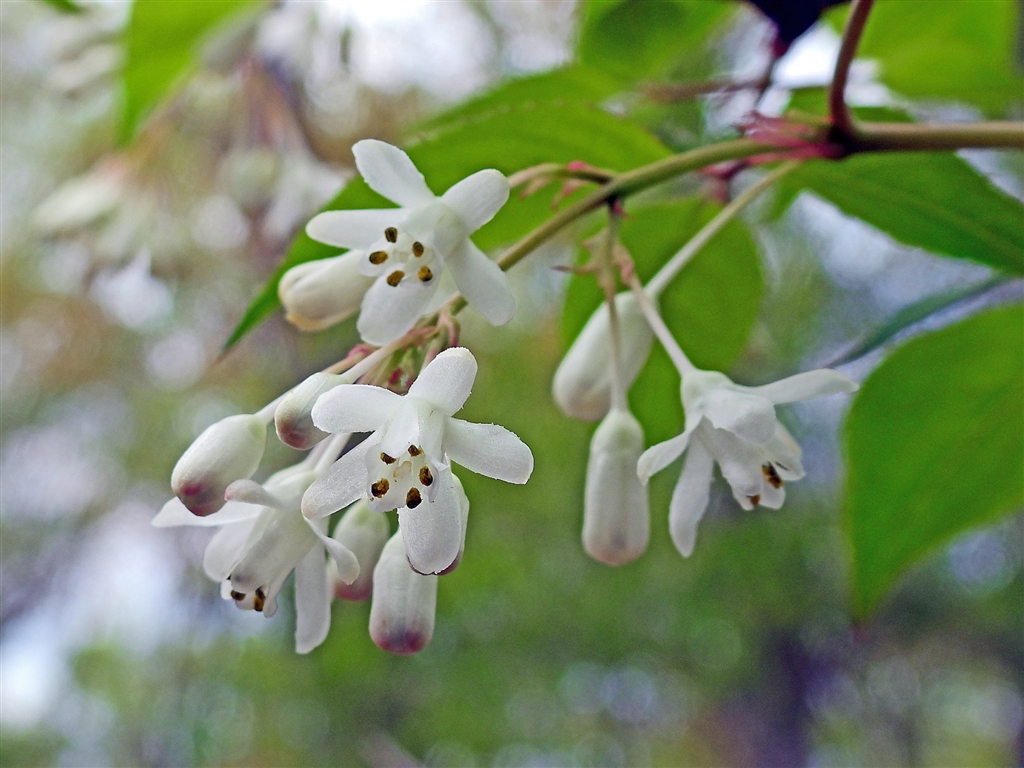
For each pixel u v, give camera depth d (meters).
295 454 0.37
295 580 0.08
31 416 0.51
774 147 0.09
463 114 0.12
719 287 0.12
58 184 0.46
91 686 0.53
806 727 0.63
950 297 0.10
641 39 0.13
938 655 0.65
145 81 0.16
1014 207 0.10
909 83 0.13
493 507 0.48
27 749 0.52
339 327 0.35
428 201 0.09
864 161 0.10
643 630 0.54
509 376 0.44
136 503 0.52
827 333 0.45
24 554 0.54
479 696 0.52
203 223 0.27
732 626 0.56
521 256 0.09
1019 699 0.67
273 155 0.18
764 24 0.13
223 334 0.42
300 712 0.53
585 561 0.51
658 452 0.09
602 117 0.10
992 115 0.14
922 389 0.11
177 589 0.53
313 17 0.16
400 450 0.08
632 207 0.11
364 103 0.28
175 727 0.52
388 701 0.53
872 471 0.11
